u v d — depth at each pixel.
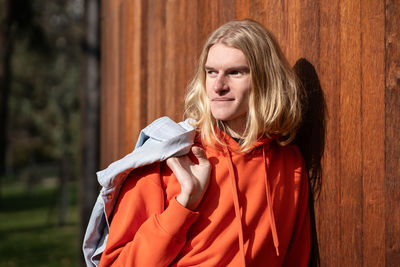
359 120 1.20
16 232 10.33
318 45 1.36
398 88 1.08
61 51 16.27
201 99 1.33
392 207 1.09
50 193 19.17
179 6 2.25
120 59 3.41
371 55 1.15
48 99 19.55
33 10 11.30
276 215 1.29
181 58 2.20
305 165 1.44
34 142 29.03
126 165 1.26
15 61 18.09
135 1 2.99
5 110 11.44
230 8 1.80
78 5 14.36
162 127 1.35
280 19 1.53
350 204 1.23
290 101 1.33
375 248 1.15
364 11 1.17
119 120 3.41
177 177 1.23
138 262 1.19
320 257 1.37
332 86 1.30
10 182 23.83
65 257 7.81
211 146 1.31
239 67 1.25
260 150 1.33
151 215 1.24
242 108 1.28
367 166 1.17
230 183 1.26
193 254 1.22
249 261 1.23
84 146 5.70
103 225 1.37
